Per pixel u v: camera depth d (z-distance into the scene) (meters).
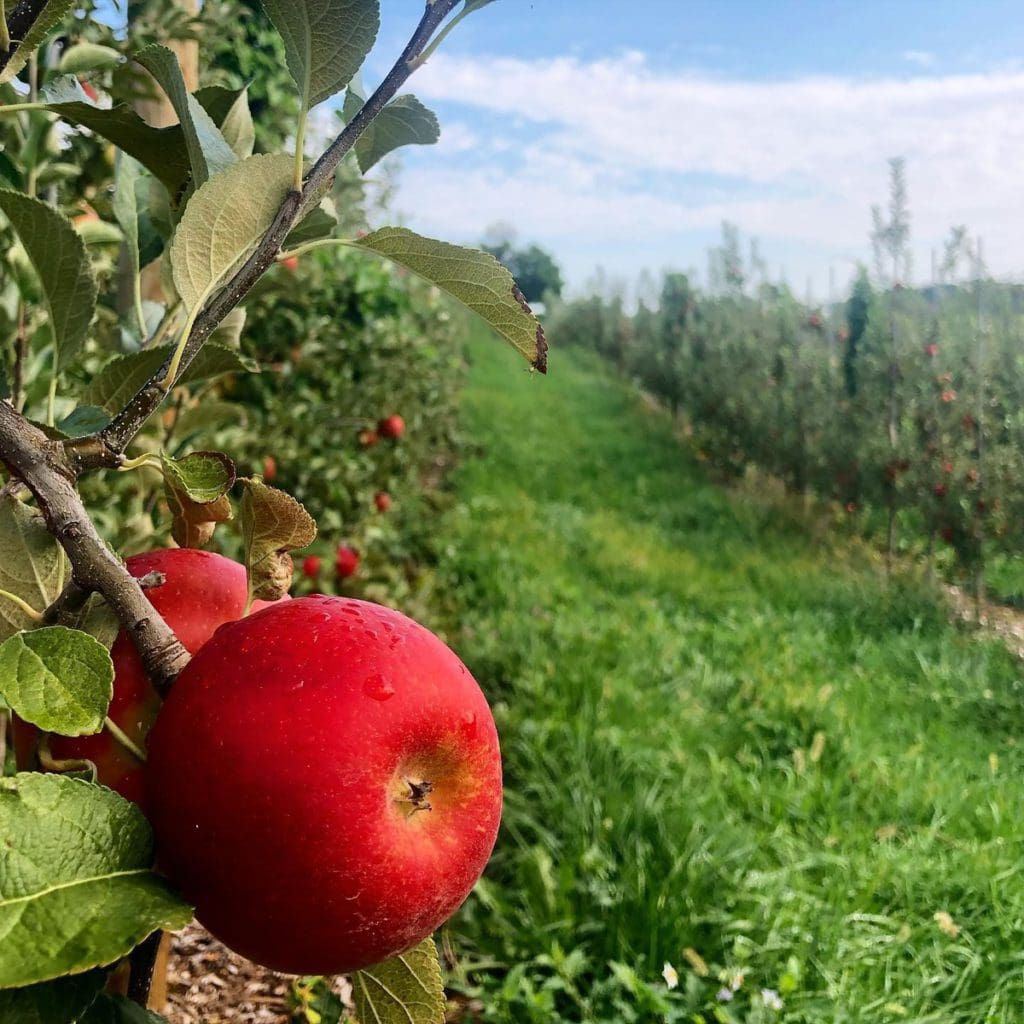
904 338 8.55
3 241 1.27
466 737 0.66
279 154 0.71
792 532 9.74
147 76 1.63
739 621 6.68
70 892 0.51
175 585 0.75
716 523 9.92
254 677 0.60
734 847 3.46
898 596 7.28
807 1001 2.78
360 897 0.59
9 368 1.34
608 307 26.58
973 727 5.11
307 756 0.58
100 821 0.54
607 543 8.55
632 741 4.30
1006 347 8.00
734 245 15.77
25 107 0.86
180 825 0.58
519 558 7.60
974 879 3.46
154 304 1.44
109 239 1.60
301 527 0.72
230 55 6.02
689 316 16.78
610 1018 2.74
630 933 2.98
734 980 2.77
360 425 6.38
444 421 11.34
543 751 4.08
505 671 5.15
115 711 0.67
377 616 0.67
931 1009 2.92
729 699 5.12
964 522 7.39
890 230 8.28
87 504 1.93
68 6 0.74
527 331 0.82
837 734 4.62
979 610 7.26
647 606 6.76
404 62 0.70
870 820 3.94
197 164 0.81
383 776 0.60
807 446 10.27
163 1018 0.63
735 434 12.37
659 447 14.80
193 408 1.76
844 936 3.12
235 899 0.58
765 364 12.24
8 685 0.53
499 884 3.42
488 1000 2.80
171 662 0.62
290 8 0.70
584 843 3.37
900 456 7.94
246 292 0.67
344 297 6.98
